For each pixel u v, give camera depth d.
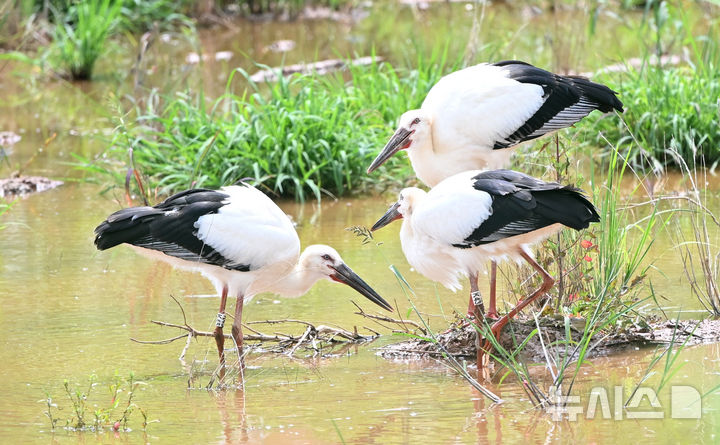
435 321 11.06
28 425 8.48
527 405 8.73
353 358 10.27
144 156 16.47
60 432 8.33
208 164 16.06
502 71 12.33
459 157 12.09
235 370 9.90
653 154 16.14
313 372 9.84
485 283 12.29
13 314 11.33
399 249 13.49
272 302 11.88
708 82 17.27
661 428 8.13
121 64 25.64
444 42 25.09
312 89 17.25
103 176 17.12
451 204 9.98
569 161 11.53
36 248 13.75
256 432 8.25
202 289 12.35
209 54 25.80
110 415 8.70
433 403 8.84
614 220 10.71
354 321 11.17
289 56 24.95
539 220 9.54
